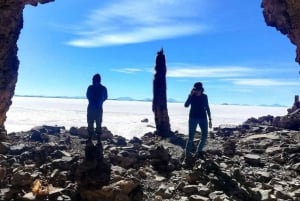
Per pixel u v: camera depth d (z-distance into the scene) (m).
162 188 8.43
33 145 11.95
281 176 9.95
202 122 10.64
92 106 10.10
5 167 8.62
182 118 57.25
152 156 10.59
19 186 7.71
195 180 8.92
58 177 8.34
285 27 21.30
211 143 15.08
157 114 16.92
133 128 29.36
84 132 14.87
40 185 7.69
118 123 37.44
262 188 8.80
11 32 13.59
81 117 57.56
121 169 9.20
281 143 14.29
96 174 8.06
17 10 13.41
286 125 21.64
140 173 9.42
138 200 7.75
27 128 31.36
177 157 11.75
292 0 17.92
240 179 9.08
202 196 8.02
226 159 11.60
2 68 13.87
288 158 11.70
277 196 8.22
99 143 9.66
